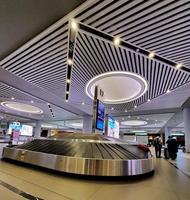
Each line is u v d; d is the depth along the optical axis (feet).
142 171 13.41
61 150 14.80
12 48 17.76
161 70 20.43
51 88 28.71
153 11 11.62
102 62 19.42
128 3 11.19
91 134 17.88
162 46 15.12
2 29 15.07
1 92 33.37
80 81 25.23
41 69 21.52
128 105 38.81
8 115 65.72
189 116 40.09
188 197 8.59
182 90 27.17
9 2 12.23
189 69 19.38
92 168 12.03
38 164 14.21
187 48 15.24
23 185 9.29
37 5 12.34
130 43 14.87
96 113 18.78
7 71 23.45
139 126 80.53
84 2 11.51
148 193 9.08
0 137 67.31
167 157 31.60
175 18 11.96
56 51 17.34
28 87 29.96
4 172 12.29
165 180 12.42
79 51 17.06
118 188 9.80
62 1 11.83
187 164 22.71
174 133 93.56
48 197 7.70
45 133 77.51
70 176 12.10
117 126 29.07
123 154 14.88
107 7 11.58
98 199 7.84
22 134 64.54
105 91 32.48
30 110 55.01
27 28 14.79
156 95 30.32
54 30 14.47
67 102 39.40
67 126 96.02
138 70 21.22
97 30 13.61
